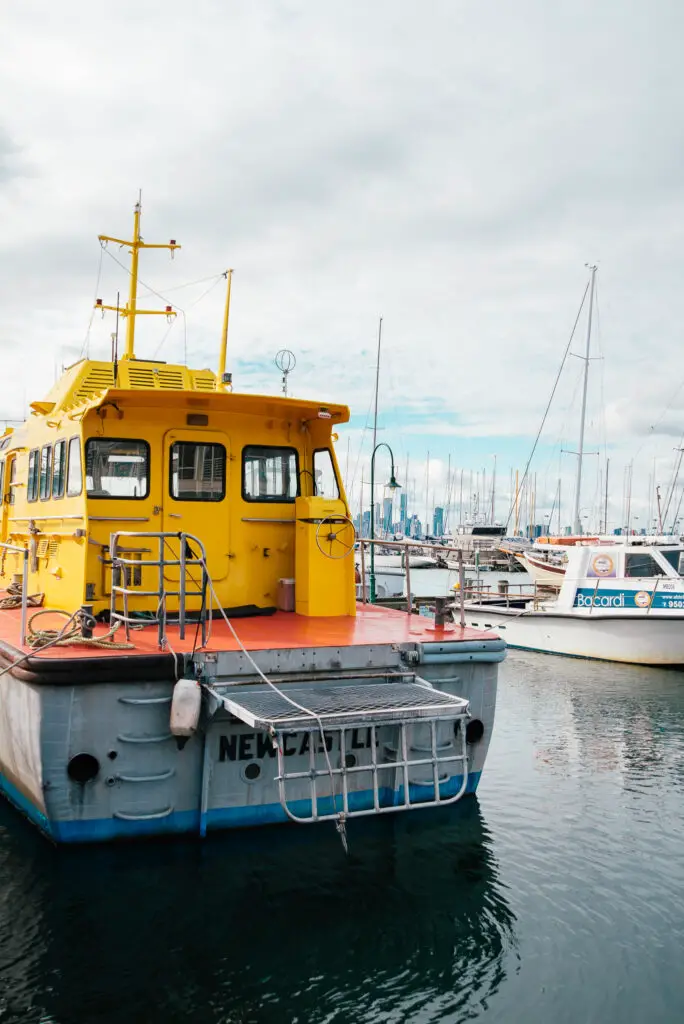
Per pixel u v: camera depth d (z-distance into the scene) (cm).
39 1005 440
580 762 956
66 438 753
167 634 627
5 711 619
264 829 595
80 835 550
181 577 578
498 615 1923
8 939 498
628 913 563
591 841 693
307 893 564
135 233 1027
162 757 557
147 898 548
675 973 489
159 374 877
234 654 563
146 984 461
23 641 597
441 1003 453
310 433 819
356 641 615
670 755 993
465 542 5166
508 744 1046
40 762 530
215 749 567
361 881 584
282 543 793
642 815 763
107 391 680
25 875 561
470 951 505
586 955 507
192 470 759
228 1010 441
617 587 1723
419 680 611
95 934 506
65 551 741
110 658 532
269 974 474
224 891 559
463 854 643
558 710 1262
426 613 1881
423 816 645
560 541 2675
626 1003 457
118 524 727
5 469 1005
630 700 1338
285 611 778
